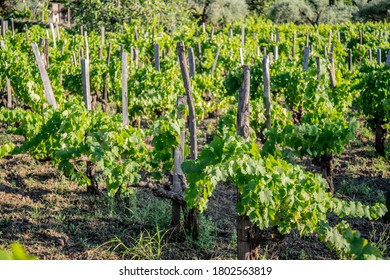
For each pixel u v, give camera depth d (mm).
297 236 5887
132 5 21578
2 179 7598
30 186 7367
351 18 38719
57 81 10375
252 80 10641
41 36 18188
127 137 6039
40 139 6711
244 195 4188
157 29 19391
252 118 8117
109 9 21750
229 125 7953
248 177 4211
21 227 5977
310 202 4422
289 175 4406
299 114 10094
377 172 8453
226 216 6504
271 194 4125
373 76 8914
